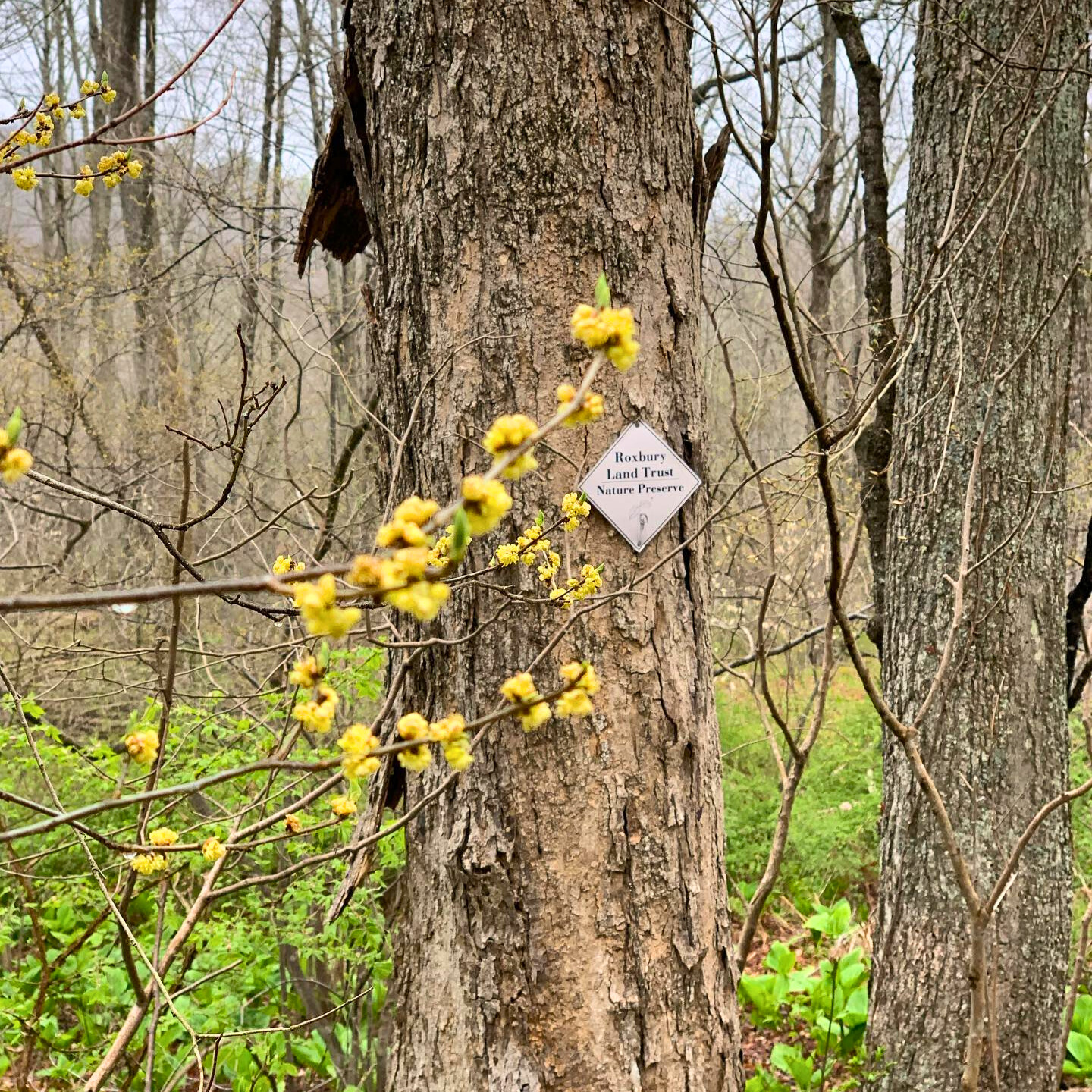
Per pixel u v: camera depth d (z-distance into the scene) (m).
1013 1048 3.39
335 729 4.01
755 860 6.25
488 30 2.22
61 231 9.10
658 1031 2.31
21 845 4.13
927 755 3.49
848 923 5.02
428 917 2.39
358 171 2.51
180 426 6.78
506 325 2.26
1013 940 3.40
